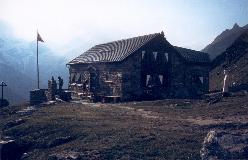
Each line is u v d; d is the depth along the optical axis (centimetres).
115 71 4306
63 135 2139
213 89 6125
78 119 2527
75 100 4478
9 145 2078
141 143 1777
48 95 4006
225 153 1222
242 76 5841
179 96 4659
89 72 4828
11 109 3775
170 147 1692
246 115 2455
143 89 4341
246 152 1209
